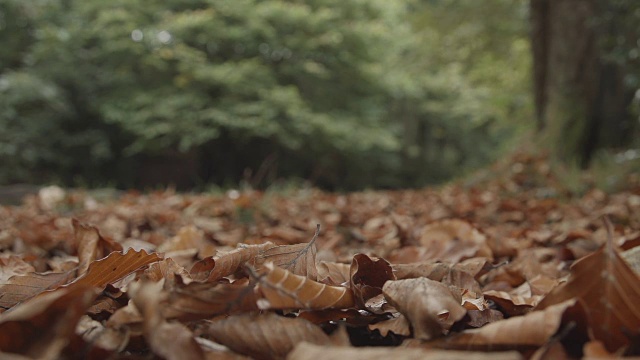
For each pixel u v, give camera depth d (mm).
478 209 4453
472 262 1603
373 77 18516
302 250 1258
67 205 5023
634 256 1343
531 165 6410
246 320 821
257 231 3436
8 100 13820
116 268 1158
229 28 16562
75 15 16234
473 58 13938
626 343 766
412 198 6289
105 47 15883
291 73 17719
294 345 796
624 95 6801
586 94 6914
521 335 754
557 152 6785
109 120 16016
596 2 6812
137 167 17734
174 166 18141
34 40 15836
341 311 983
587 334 783
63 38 14570
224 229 3631
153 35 15969
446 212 4324
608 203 4250
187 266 1941
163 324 720
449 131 22172
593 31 6867
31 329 654
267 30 16578
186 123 15586
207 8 17297
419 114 21938
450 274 1452
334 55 17906
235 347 809
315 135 17031
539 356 709
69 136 15977
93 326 901
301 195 7016
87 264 1565
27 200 5430
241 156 18469
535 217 3967
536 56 7477
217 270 1207
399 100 21719
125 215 3922
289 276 913
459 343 801
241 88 16266
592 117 6887
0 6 14555
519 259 1906
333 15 17453
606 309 773
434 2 15555
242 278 1215
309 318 965
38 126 14648
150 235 3066
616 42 5449
